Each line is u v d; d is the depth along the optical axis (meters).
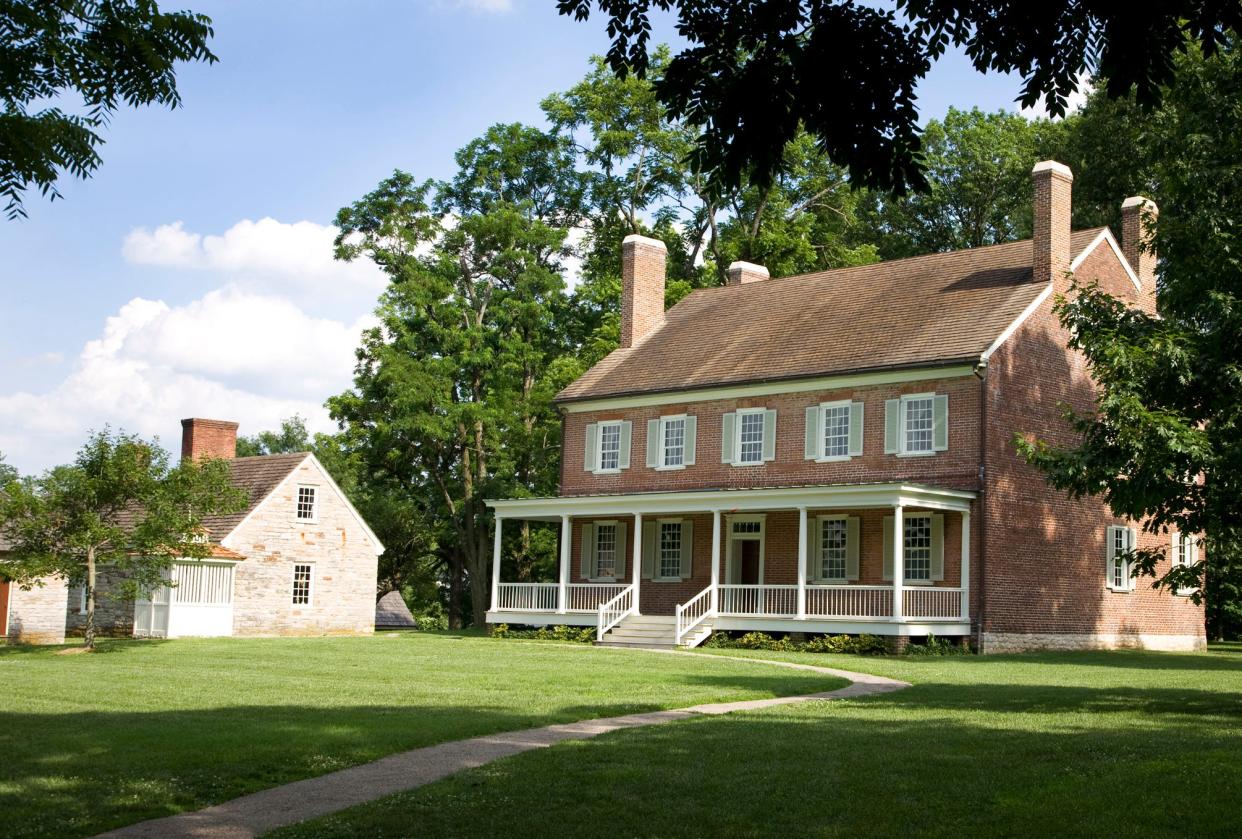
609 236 55.44
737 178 8.32
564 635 36.41
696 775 11.47
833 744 13.27
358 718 15.31
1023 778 11.18
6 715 15.69
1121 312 20.36
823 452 35.28
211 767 11.91
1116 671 24.44
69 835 9.47
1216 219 18.45
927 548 33.03
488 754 12.88
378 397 50.53
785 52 7.90
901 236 58.72
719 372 38.47
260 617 39.28
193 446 42.28
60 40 5.88
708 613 34.19
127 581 29.28
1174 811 9.84
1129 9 7.18
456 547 54.41
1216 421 17.64
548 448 51.59
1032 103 7.98
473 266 54.16
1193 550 37.72
